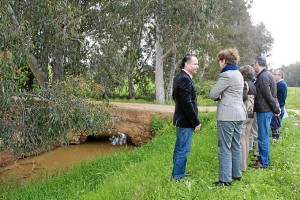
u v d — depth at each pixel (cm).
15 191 739
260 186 533
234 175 565
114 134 1439
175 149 575
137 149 1054
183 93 525
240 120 530
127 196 518
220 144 542
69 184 734
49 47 1036
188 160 689
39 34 995
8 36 682
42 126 764
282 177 573
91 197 537
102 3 1234
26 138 746
